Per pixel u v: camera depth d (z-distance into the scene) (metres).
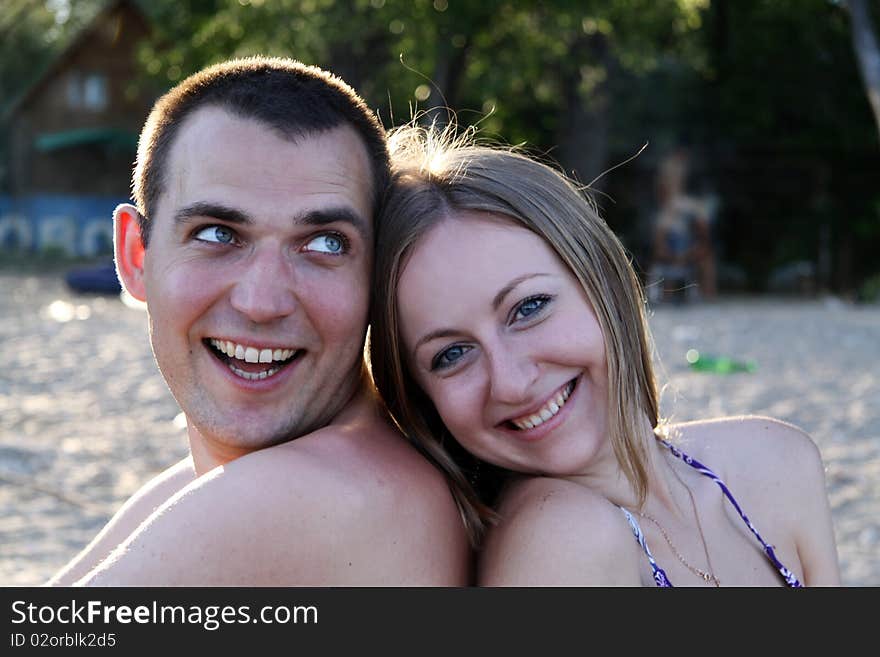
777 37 10.30
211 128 0.96
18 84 17.33
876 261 10.51
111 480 2.68
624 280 1.04
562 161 9.22
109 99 13.89
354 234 0.98
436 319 1.00
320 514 0.89
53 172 13.85
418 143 1.09
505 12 7.64
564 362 1.00
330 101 0.98
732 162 10.62
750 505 1.10
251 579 0.87
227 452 1.00
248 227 0.95
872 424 3.36
